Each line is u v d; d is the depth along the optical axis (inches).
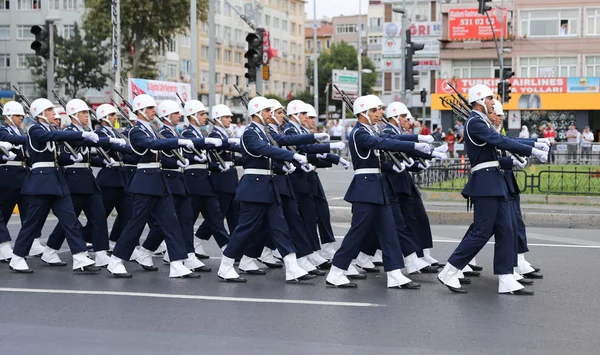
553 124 1948.8
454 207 738.2
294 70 3750.0
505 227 392.2
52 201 457.7
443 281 399.9
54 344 299.3
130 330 320.2
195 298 382.0
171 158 457.4
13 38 2637.8
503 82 1393.9
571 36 1980.8
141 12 1902.1
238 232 427.8
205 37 2920.8
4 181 504.4
